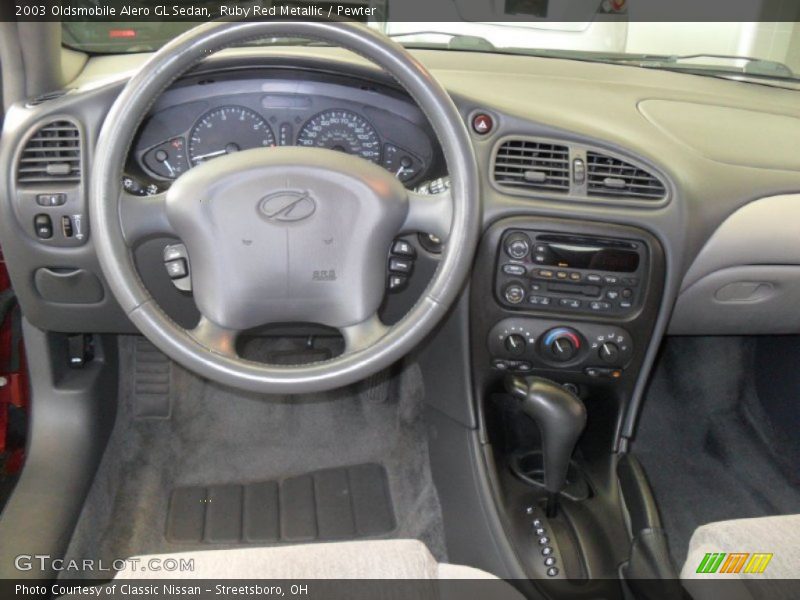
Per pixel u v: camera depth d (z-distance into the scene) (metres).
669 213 1.47
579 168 1.46
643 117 1.63
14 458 1.75
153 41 1.61
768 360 1.99
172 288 1.50
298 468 1.93
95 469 1.75
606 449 1.66
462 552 1.65
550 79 1.72
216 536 1.74
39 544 1.49
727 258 1.57
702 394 2.11
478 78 1.66
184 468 1.90
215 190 1.12
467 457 1.63
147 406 1.98
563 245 1.48
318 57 1.38
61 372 1.74
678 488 1.90
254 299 1.18
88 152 1.35
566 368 1.59
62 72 1.47
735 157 1.57
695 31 2.05
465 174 1.13
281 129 1.46
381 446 1.99
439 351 1.67
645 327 1.55
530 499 1.57
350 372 1.14
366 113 1.46
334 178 1.13
